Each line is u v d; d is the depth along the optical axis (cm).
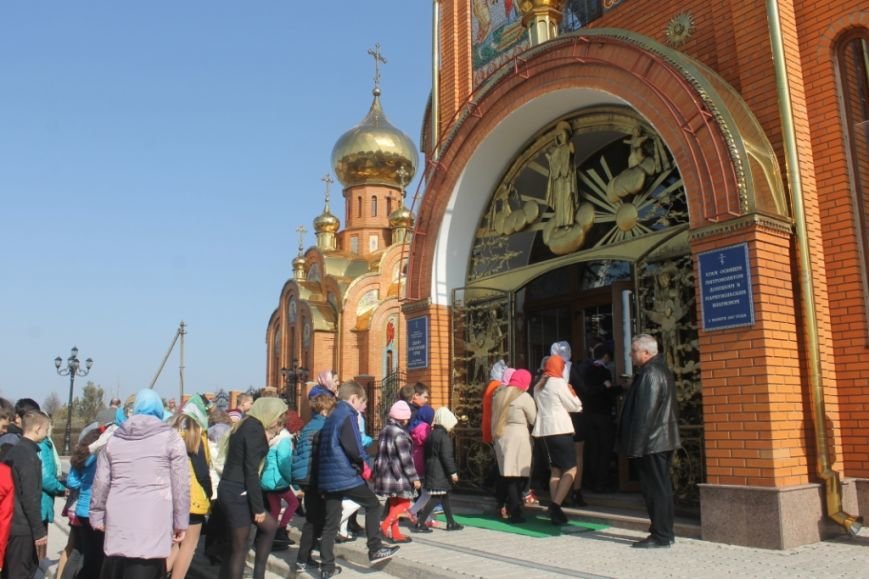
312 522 752
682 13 955
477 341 1163
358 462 714
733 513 702
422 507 869
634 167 954
